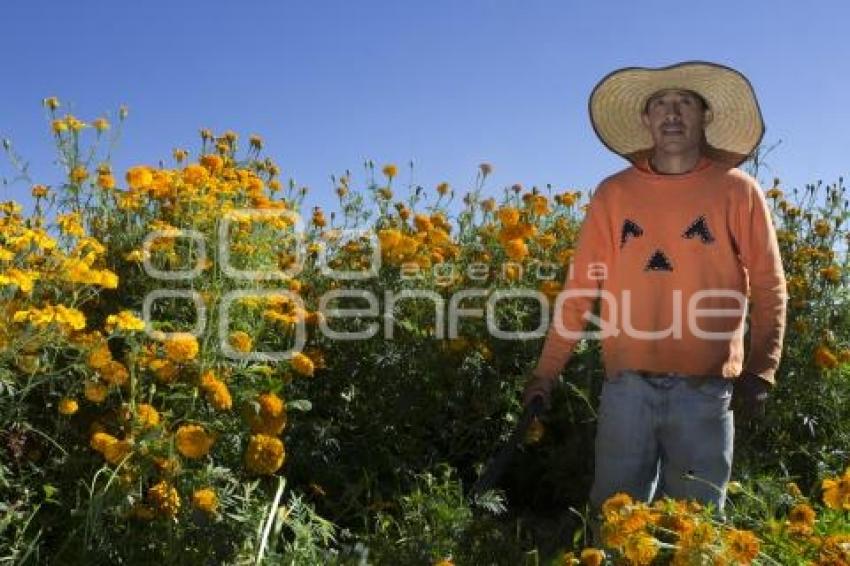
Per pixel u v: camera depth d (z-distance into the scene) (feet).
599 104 12.78
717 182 11.13
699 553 7.86
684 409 10.89
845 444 16.80
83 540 9.90
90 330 13.82
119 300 14.76
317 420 14.12
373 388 15.48
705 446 10.93
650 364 11.10
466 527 11.21
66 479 10.98
